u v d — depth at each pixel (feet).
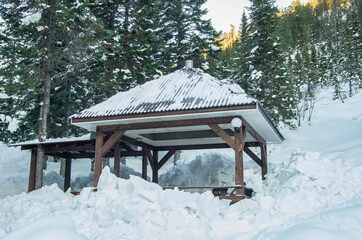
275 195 28.66
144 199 27.02
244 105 31.48
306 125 116.26
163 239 21.94
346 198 24.22
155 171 53.52
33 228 19.71
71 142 45.19
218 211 24.80
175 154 90.48
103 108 38.99
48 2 54.90
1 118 88.22
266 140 49.21
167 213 25.17
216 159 55.47
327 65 190.60
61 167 71.51
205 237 21.75
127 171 60.23
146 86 41.65
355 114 127.65
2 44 56.34
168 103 35.45
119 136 38.45
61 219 21.77
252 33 90.89
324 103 156.35
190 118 35.37
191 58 85.40
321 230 17.56
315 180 27.84
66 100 71.41
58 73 59.31
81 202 29.86
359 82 175.32
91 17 60.44
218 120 34.42
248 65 90.22
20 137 86.79
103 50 64.28
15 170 68.23
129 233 23.58
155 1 77.10
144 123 37.40
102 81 64.54
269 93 86.94
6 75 56.24
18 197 36.32
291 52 236.84
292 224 20.80
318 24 283.79
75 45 56.08
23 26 52.21
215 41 90.63
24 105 64.85
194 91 36.73
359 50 183.62
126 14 71.72
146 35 71.31
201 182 52.42
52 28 54.24
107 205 27.89
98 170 37.96
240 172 32.48
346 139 91.97
